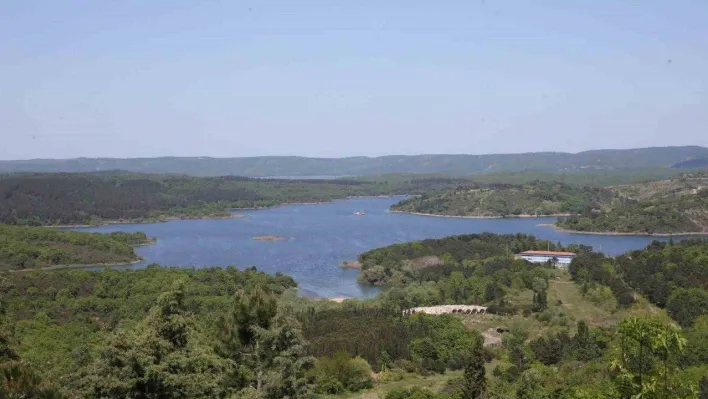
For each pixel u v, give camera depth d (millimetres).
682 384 25594
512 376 94000
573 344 106875
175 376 45219
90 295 163250
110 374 42594
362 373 99062
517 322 136000
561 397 75500
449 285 180375
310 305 154125
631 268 181000
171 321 51406
